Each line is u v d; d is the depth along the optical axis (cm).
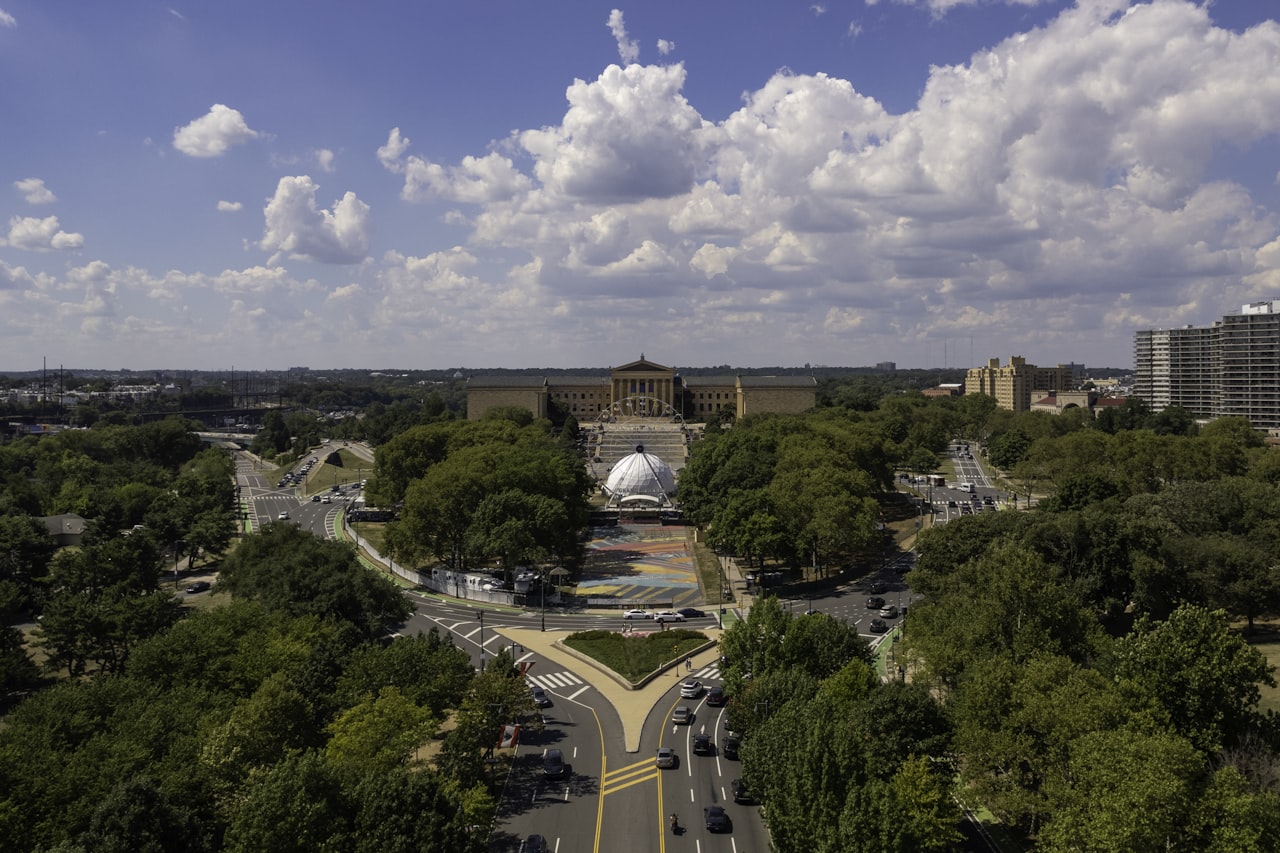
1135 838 7681
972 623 12800
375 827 8244
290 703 10862
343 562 16850
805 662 12631
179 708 11256
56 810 9150
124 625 15475
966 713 10281
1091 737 8731
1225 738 9988
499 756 12681
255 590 16575
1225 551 16612
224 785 9800
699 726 13738
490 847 10075
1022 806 9150
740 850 10006
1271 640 16200
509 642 18275
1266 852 7588
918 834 8175
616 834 10388
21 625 19925
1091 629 12725
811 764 8656
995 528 18238
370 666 12262
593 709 14538
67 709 11250
